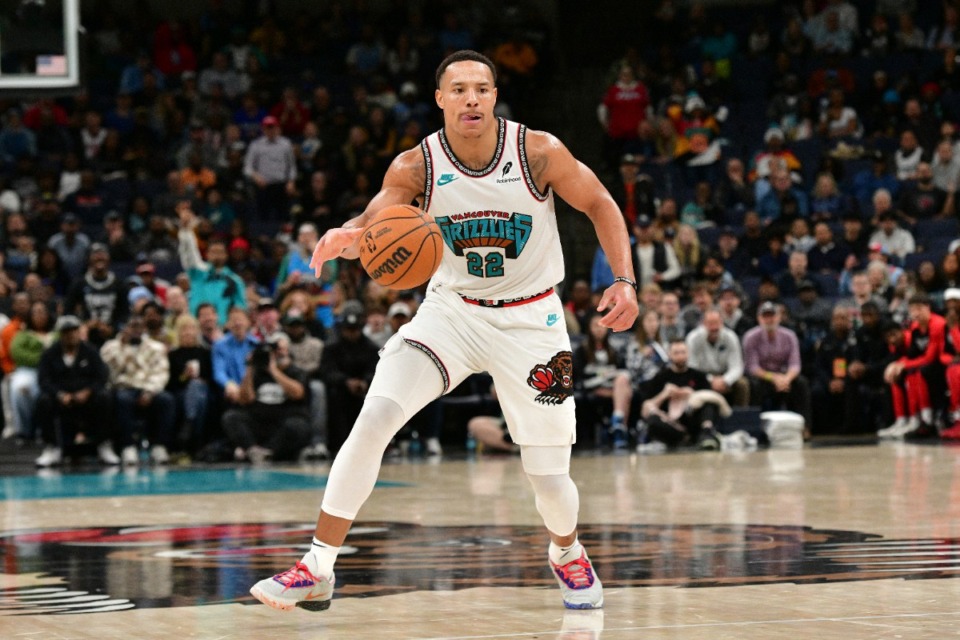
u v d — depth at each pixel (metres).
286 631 4.14
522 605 4.63
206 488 10.63
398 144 21.30
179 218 18.20
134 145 20.69
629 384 15.56
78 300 16.02
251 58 22.62
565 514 4.63
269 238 18.94
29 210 19.16
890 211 18.59
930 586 4.91
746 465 11.89
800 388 16.05
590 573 4.64
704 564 5.59
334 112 21.70
